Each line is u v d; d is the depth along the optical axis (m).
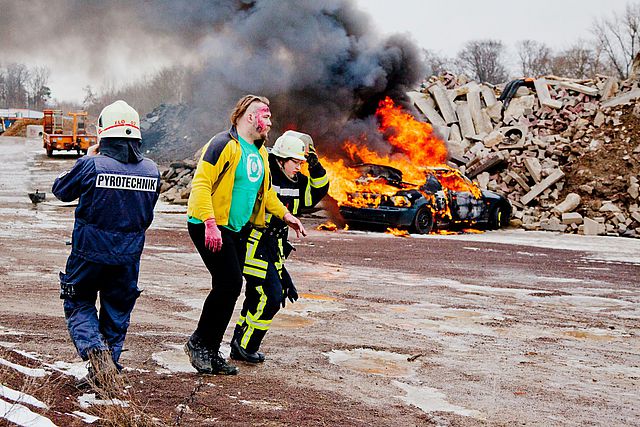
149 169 5.00
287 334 7.14
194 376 5.46
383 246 15.16
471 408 5.18
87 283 4.88
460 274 11.86
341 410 4.90
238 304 8.55
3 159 40.25
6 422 3.89
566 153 23.48
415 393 5.47
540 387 5.82
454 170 19.64
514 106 26.75
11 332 6.44
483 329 7.88
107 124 4.90
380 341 7.06
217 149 5.45
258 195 5.85
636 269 13.27
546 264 13.51
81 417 4.21
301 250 13.97
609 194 21.42
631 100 24.77
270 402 4.93
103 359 4.70
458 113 26.75
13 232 14.70
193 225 5.51
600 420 5.08
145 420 4.21
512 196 22.48
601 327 8.27
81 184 4.79
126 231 4.89
